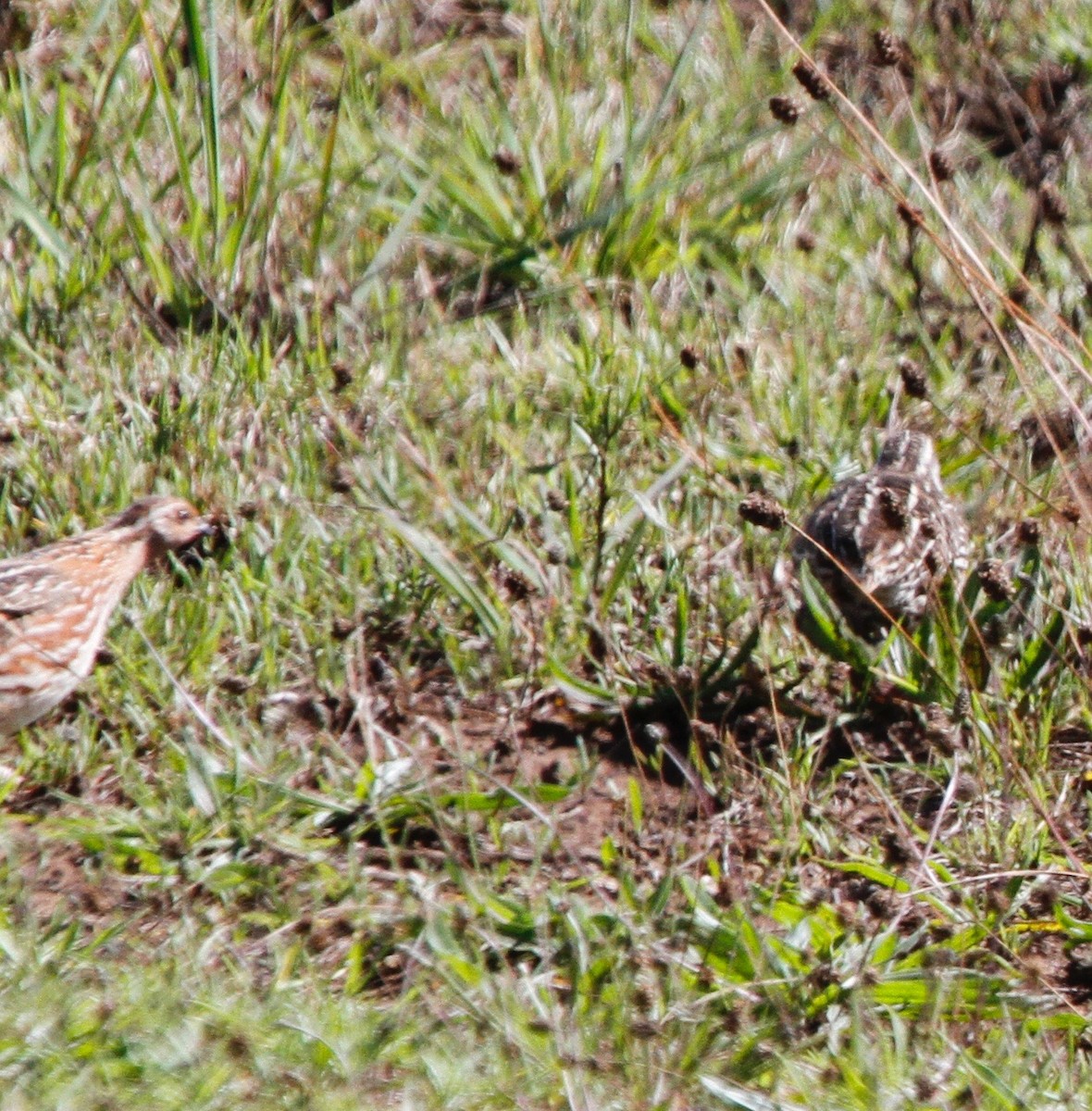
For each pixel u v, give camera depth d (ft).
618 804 34.86
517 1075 26.40
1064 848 31.01
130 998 27.12
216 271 47.11
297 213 49.88
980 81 57.72
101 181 49.83
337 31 57.93
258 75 54.03
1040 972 29.30
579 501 41.47
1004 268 50.19
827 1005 28.55
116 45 54.54
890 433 44.11
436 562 37.63
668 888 30.37
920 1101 26.43
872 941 29.01
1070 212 53.16
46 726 35.55
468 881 30.32
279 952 29.37
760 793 34.19
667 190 50.01
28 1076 25.31
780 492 42.96
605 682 37.50
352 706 36.40
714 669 36.86
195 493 40.50
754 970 29.17
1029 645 36.42
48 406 42.70
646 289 49.32
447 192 50.75
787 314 49.44
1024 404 46.80
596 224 49.21
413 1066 26.68
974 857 32.30
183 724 34.53
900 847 31.91
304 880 31.30
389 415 43.50
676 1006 27.96
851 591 37.50
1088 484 43.65
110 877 31.19
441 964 29.07
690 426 44.24
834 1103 26.43
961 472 44.86
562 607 38.42
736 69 57.98
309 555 39.06
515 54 58.75
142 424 42.19
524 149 51.70
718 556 40.11
